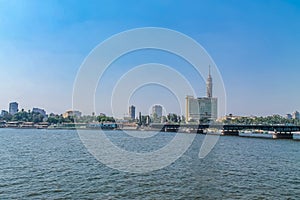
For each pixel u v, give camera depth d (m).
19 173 47.00
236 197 34.47
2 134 188.12
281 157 74.12
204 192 36.53
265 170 52.97
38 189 36.78
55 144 106.69
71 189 37.03
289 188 39.19
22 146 98.00
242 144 119.56
